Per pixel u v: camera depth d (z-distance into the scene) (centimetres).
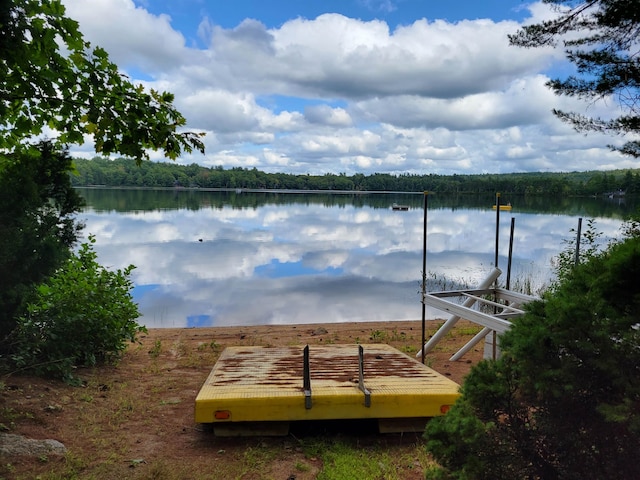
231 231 3131
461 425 207
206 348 728
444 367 632
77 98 326
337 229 3484
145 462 342
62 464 327
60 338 485
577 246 753
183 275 1650
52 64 316
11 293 416
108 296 572
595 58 834
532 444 207
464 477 202
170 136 345
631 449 184
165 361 634
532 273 1559
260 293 1405
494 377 218
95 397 463
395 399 391
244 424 393
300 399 386
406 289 1469
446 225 3778
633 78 826
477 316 490
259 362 501
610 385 188
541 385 192
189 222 3638
